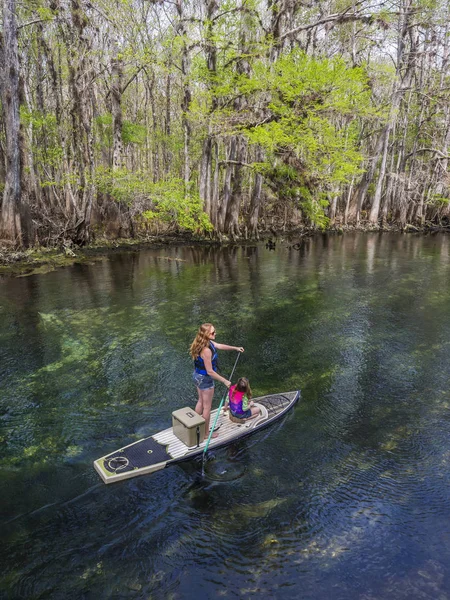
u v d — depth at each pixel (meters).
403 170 34.41
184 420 5.57
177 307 12.38
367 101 23.41
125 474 5.11
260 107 21.02
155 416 6.64
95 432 6.21
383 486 5.09
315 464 5.49
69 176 21.44
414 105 33.50
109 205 23.27
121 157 22.97
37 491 4.99
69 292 13.88
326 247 24.64
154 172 30.94
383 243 26.44
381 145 31.73
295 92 18.69
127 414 6.69
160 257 20.67
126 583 3.80
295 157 22.72
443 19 27.34
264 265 19.00
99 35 20.72
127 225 23.77
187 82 22.94
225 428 6.09
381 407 6.95
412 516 4.62
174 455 5.45
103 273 16.84
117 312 11.84
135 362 8.61
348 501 4.84
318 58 24.75
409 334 10.28
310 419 6.57
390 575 3.89
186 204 22.36
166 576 3.87
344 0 26.64
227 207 26.16
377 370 8.32
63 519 4.55
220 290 14.43
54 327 10.59
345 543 4.25
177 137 29.61
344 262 19.88
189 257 20.88
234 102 23.20
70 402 7.06
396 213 35.66
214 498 4.86
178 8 22.52
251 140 20.34
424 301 13.16
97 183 22.06
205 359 5.42
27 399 7.15
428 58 33.25
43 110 24.58
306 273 17.33
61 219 23.36
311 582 3.81
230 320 11.24
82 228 21.73
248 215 28.09
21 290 14.04
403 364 8.59
